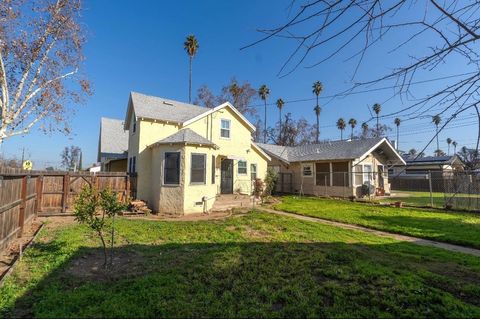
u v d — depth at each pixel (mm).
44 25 14344
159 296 4012
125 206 6105
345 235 8500
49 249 6496
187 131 14305
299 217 12383
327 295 4141
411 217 12055
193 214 13000
